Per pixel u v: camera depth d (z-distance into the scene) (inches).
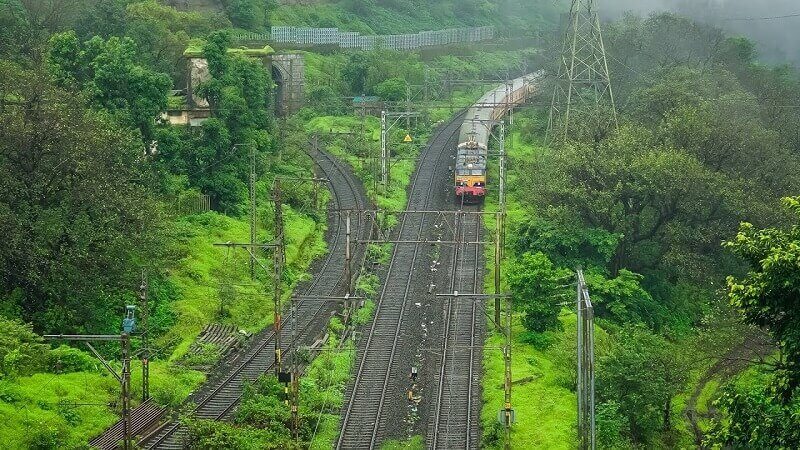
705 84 4200.3
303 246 3501.5
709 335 2564.0
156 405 2295.8
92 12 4222.4
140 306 2714.1
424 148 4827.8
